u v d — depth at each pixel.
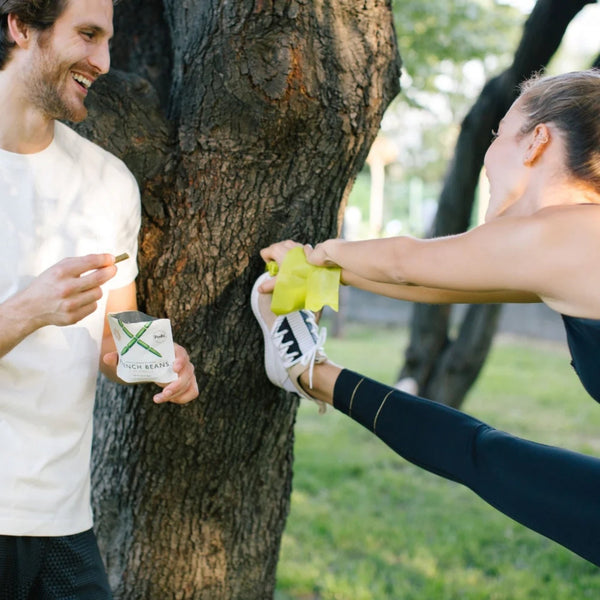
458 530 4.24
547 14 3.93
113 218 1.78
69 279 1.49
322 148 2.09
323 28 2.00
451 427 1.91
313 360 2.11
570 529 1.67
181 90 2.12
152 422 2.25
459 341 5.45
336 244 1.99
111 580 2.41
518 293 2.10
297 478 5.09
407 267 1.81
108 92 2.05
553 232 1.64
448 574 3.66
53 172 1.68
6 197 1.61
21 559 1.62
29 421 1.63
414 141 22.75
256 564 2.48
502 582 3.60
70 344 1.67
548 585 3.58
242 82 1.98
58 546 1.68
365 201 28.09
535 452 1.77
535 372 9.41
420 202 28.27
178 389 1.73
